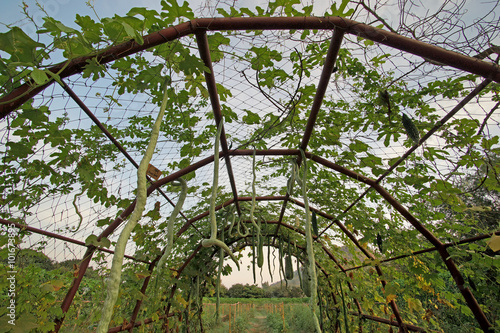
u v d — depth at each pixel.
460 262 2.75
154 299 3.96
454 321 4.42
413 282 3.75
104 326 0.80
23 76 1.18
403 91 2.12
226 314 18.36
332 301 6.37
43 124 1.81
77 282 2.09
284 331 11.05
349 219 3.81
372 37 1.44
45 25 1.06
